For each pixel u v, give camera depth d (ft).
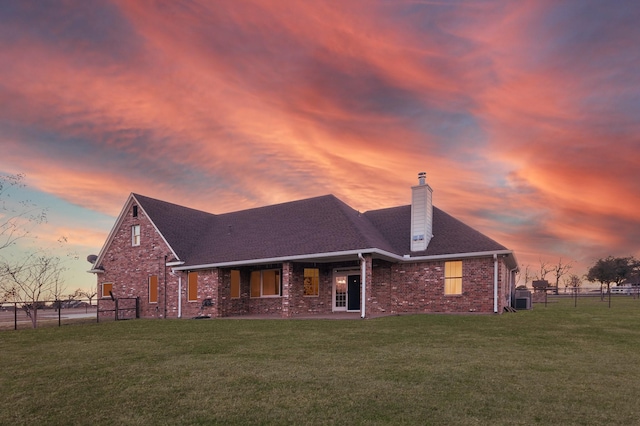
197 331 43.39
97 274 83.15
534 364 23.80
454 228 66.28
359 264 66.13
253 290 72.28
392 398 17.42
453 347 29.89
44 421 15.49
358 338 35.14
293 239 64.90
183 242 76.54
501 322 45.27
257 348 30.91
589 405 16.34
